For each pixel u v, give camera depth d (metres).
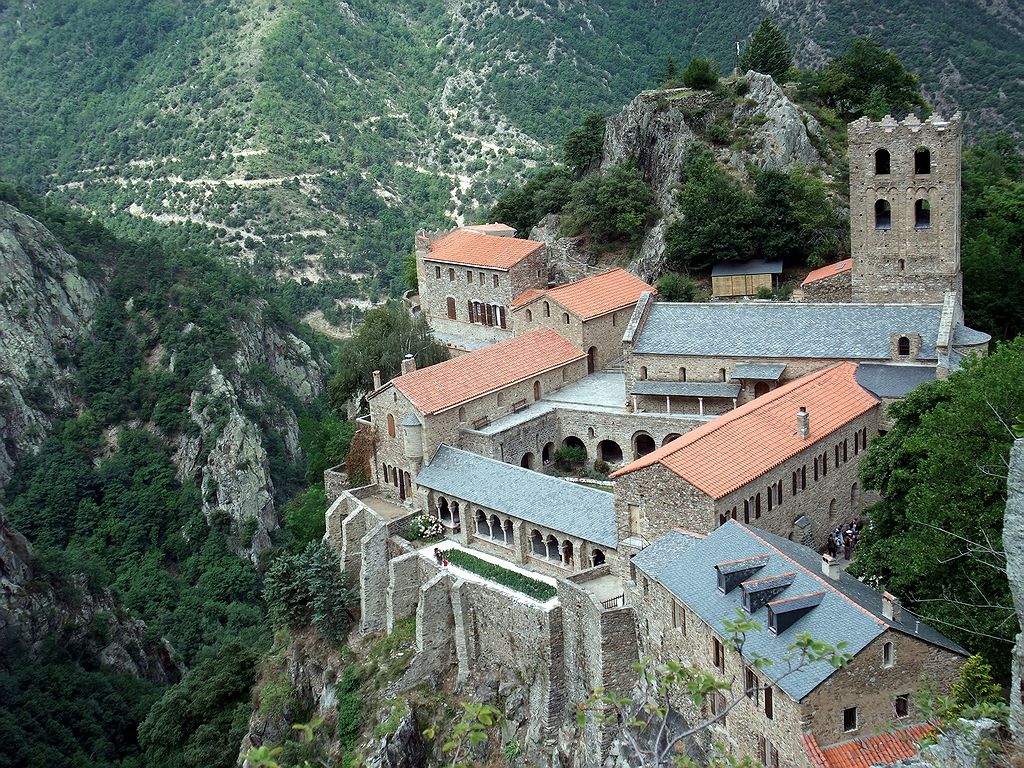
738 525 64.69
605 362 111.56
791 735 51.28
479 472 90.12
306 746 84.75
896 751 50.66
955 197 92.25
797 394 82.12
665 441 94.88
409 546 89.31
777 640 53.66
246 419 195.88
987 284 102.88
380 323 125.75
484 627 80.19
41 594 143.38
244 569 173.12
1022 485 37.78
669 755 43.50
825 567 58.56
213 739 100.00
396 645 85.31
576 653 72.00
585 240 140.38
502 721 75.75
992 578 56.97
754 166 131.50
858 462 82.81
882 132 93.50
